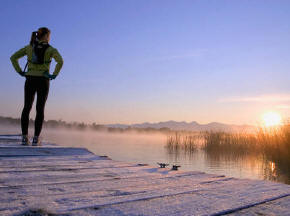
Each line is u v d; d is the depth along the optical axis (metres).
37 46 5.02
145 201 1.76
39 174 2.62
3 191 1.89
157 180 2.61
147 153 18.55
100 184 2.30
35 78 5.06
